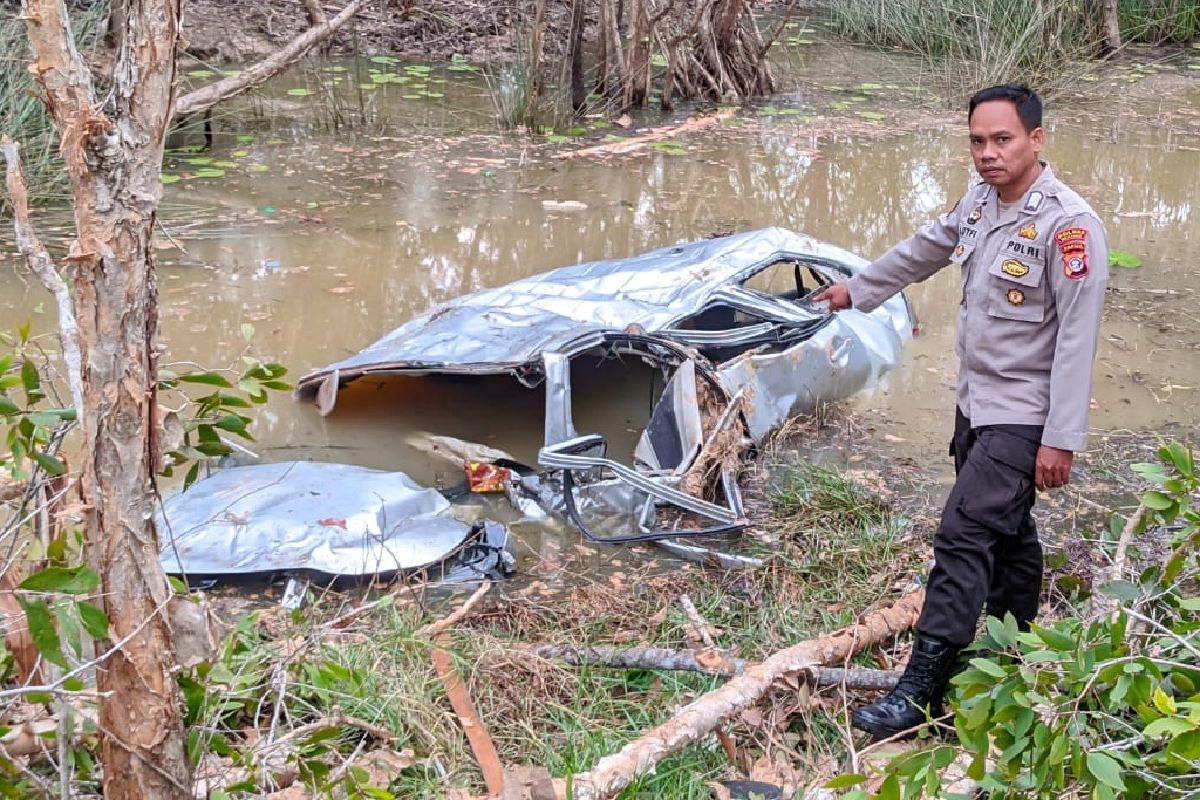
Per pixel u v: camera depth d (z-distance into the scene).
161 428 1.79
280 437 4.47
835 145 9.00
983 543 2.78
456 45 11.32
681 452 4.11
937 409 4.92
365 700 2.75
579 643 3.22
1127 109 10.19
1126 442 4.62
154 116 1.65
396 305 5.69
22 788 2.06
